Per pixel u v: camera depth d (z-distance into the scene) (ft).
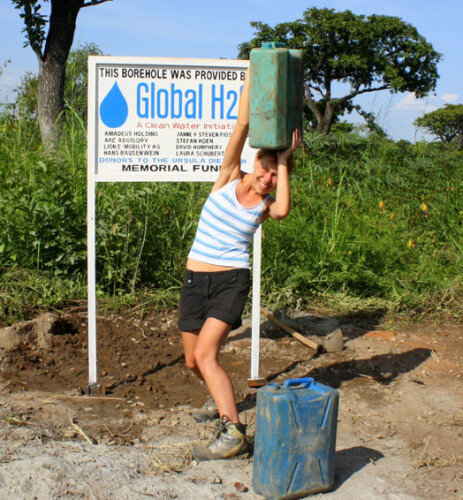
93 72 15.12
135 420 14.12
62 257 22.31
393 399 15.88
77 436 13.10
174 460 12.25
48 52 43.11
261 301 22.49
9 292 20.84
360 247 24.93
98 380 16.26
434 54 126.72
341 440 13.56
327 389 11.27
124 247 22.49
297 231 24.66
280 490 10.91
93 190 15.42
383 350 19.21
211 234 12.37
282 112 11.62
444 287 24.07
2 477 10.91
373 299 23.52
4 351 16.97
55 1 42.70
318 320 21.79
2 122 32.01
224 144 15.88
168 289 22.45
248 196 12.30
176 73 15.47
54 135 33.88
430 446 13.46
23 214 22.25
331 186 31.27
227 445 12.26
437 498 11.42
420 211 30.99
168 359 17.83
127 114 15.38
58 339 18.13
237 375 17.13
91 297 15.47
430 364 18.20
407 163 40.27
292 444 10.87
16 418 13.61
